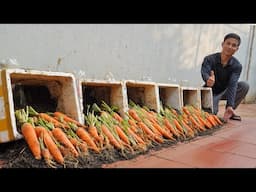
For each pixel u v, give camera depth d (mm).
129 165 1547
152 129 2201
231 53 3414
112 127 1881
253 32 7176
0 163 1362
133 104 2467
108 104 2279
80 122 1816
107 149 1703
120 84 2182
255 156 1938
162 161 1666
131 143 1898
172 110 2771
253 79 7641
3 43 1965
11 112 1438
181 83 4137
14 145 1500
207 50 4824
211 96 3533
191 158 1768
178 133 2414
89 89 2359
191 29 4258
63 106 1868
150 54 3408
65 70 2402
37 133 1521
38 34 2180
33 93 1990
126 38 3004
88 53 2590
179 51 4027
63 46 2365
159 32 3525
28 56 2121
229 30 5699
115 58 2889
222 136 2613
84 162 1489
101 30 2699
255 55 7516
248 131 2957
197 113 3033
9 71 1444
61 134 1585
